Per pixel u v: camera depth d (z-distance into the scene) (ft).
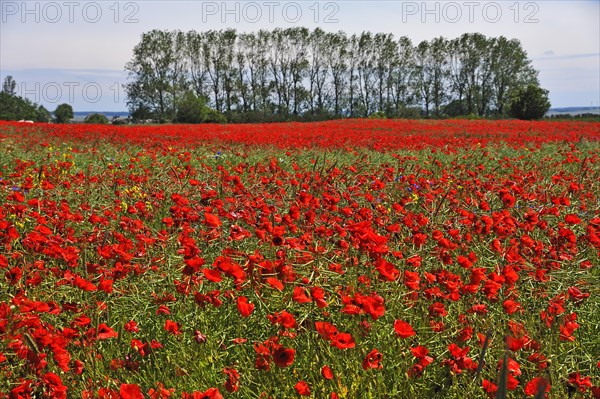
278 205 17.10
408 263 11.53
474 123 108.99
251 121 212.43
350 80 270.67
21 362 8.31
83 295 10.76
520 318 9.77
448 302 10.25
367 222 10.84
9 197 17.12
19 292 10.37
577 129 81.10
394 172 26.17
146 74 242.99
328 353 8.51
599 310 10.46
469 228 14.23
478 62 271.08
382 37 265.54
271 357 8.18
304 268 10.64
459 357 8.25
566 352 8.68
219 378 8.66
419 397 8.27
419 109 259.80
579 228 15.14
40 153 34.78
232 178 19.93
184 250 9.96
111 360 8.95
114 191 20.17
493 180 22.61
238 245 12.92
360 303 8.16
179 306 10.21
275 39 260.21
